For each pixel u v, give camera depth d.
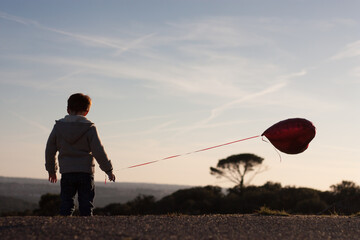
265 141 5.89
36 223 3.71
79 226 3.61
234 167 42.22
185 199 34.28
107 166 4.49
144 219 4.25
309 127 5.66
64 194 4.44
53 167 4.64
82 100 4.64
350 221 4.91
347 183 24.34
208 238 3.42
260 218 4.83
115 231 3.47
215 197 32.84
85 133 4.43
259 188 34.50
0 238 3.13
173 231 3.63
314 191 27.92
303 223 4.55
